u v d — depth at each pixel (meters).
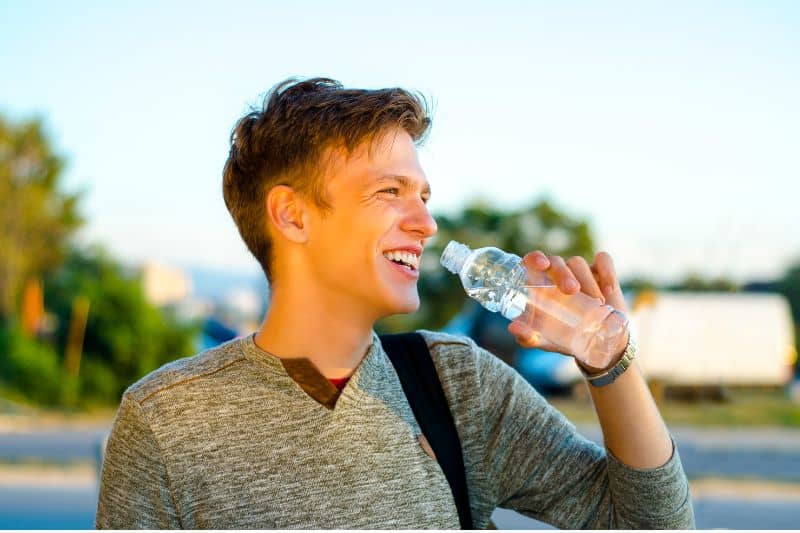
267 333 1.48
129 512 1.39
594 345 1.41
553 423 1.59
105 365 17.17
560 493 1.54
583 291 1.46
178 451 1.39
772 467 9.20
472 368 1.54
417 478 1.42
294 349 1.45
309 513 1.37
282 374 1.42
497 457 1.54
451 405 1.51
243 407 1.41
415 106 1.46
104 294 17.48
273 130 1.44
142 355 17.33
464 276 1.77
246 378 1.43
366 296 1.42
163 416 1.40
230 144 1.55
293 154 1.42
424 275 22.14
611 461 1.45
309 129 1.41
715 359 16.97
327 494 1.38
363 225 1.40
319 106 1.42
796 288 27.42
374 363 1.47
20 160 27.19
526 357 16.16
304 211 1.43
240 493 1.38
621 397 1.41
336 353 1.45
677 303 17.20
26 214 26.22
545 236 23.16
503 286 1.69
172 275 21.66
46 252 26.55
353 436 1.40
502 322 16.27
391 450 1.42
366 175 1.41
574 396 16.11
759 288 27.80
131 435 1.41
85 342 17.34
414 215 1.42
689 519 1.46
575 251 23.20
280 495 1.37
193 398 1.41
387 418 1.44
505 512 5.27
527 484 1.55
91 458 9.44
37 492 7.50
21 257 25.78
